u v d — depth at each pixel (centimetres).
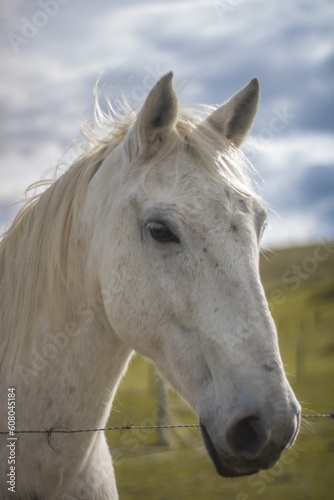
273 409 217
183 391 257
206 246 242
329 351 3072
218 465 237
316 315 3988
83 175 303
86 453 285
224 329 233
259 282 242
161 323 256
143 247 260
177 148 267
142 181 260
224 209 247
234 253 239
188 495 1371
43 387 281
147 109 264
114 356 296
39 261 296
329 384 2389
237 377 225
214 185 254
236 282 236
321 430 1820
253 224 254
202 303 240
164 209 248
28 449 277
